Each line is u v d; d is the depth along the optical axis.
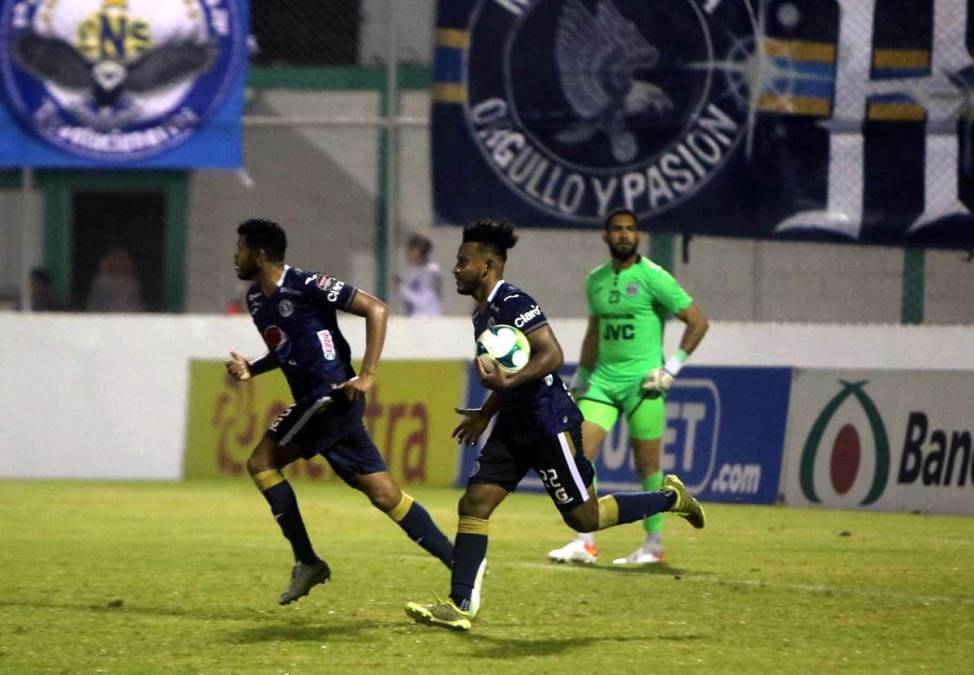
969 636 14.88
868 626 15.48
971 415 28.02
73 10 34.84
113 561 20.92
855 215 31.80
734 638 14.71
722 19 32.03
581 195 32.78
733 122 32.06
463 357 34.31
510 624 15.52
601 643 14.38
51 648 14.09
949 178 31.38
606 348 20.91
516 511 28.88
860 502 28.84
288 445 15.80
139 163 34.88
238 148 34.59
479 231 14.44
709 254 33.00
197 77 34.62
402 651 13.91
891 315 32.25
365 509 28.92
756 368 30.23
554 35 32.69
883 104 31.56
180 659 13.52
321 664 13.26
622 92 32.47
